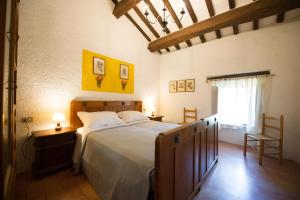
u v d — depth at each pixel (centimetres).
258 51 313
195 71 410
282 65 287
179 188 128
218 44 368
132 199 119
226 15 286
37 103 228
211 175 212
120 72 357
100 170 167
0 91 83
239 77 337
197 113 407
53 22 242
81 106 272
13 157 153
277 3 234
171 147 115
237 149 322
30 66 219
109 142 173
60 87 253
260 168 235
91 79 298
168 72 468
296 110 273
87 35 290
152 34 414
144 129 242
